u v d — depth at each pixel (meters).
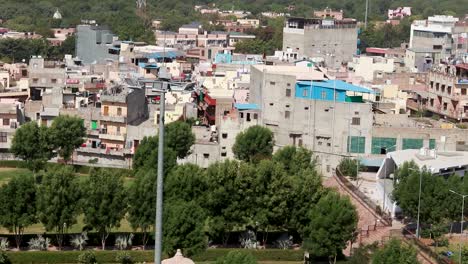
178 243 169.75
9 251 176.00
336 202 174.62
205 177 187.62
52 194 179.12
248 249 180.25
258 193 185.25
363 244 175.50
